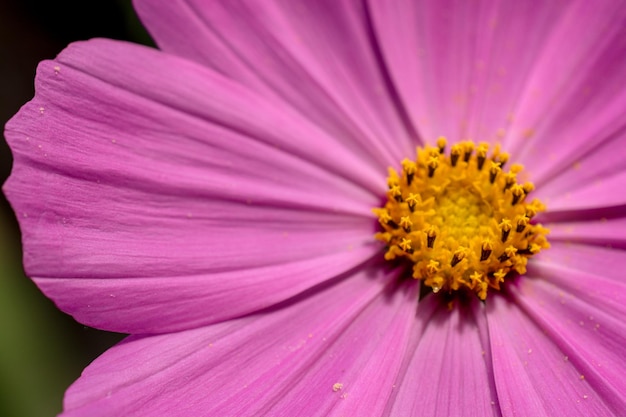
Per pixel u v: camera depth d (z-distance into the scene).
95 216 0.13
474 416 0.13
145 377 0.13
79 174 0.13
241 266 0.13
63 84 0.13
